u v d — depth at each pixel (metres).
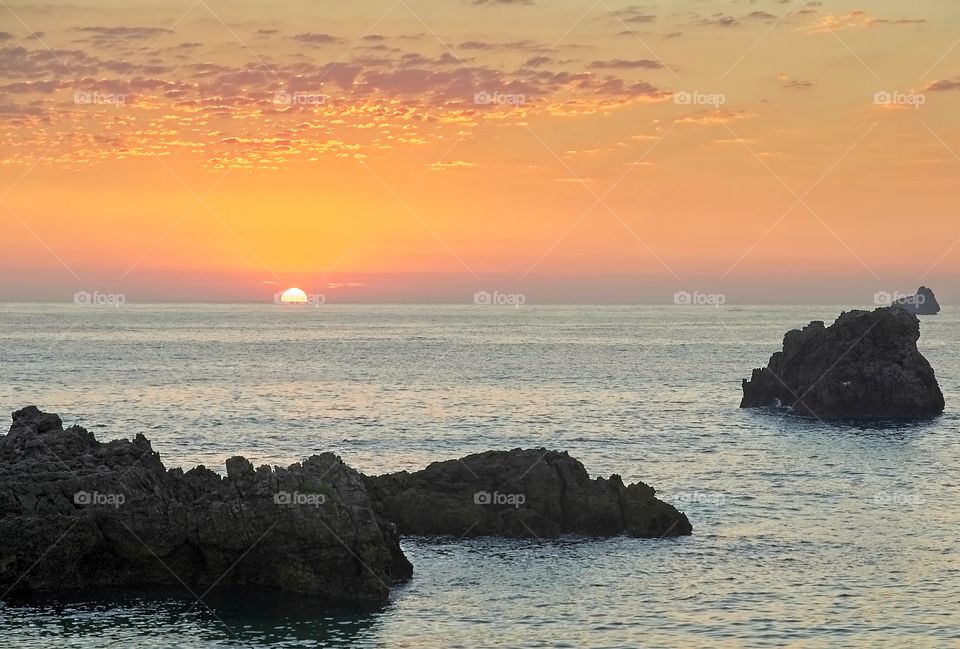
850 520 73.06
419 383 169.00
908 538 67.88
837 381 126.00
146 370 189.88
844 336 129.38
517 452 69.38
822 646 49.03
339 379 175.62
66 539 54.56
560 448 103.50
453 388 160.88
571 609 53.56
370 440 107.44
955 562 62.28
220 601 53.47
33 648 47.72
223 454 98.50
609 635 50.22
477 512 65.44
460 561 60.66
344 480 58.06
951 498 81.19
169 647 48.09
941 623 51.91
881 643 49.41
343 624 51.03
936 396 126.50
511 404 140.38
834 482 87.06
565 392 156.25
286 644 48.47
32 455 58.88
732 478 88.62
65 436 60.53
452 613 52.66
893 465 95.00
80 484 55.97
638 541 65.44
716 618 52.56
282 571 54.94
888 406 124.50
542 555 62.12
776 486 85.25
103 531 55.06
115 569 55.38
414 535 65.12
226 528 54.94
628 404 141.25
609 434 113.19
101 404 138.75
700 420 124.50
